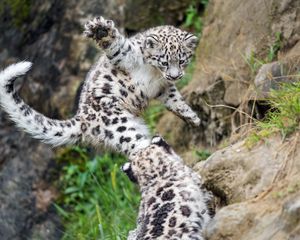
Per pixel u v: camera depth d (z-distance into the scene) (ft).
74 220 63.26
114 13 68.33
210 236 36.81
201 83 56.34
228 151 40.91
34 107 68.64
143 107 49.60
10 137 68.74
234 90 51.98
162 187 39.78
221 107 53.16
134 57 48.37
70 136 49.06
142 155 41.86
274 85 45.62
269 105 45.57
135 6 68.33
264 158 39.06
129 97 48.78
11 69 47.83
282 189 36.86
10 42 71.00
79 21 69.05
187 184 39.47
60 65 68.80
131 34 68.39
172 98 49.88
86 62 68.23
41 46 69.92
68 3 69.87
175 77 48.24
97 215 57.67
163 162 40.98
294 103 40.22
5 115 69.36
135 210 56.54
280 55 50.21
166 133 61.57
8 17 71.67
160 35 48.65
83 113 49.16
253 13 53.67
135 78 48.70
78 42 68.80
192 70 62.64
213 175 40.60
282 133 39.47
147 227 38.24
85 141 49.34
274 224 35.27
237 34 55.16
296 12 50.16
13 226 65.00
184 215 37.93
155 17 68.64
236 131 49.06
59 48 69.21
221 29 57.52
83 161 66.85
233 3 57.00
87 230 59.62
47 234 64.23
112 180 58.70
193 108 56.49
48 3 70.59
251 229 35.99
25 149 68.23
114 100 48.55
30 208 65.77
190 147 57.98
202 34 60.13
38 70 69.15
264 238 35.14
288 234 34.45
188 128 58.65
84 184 64.69
